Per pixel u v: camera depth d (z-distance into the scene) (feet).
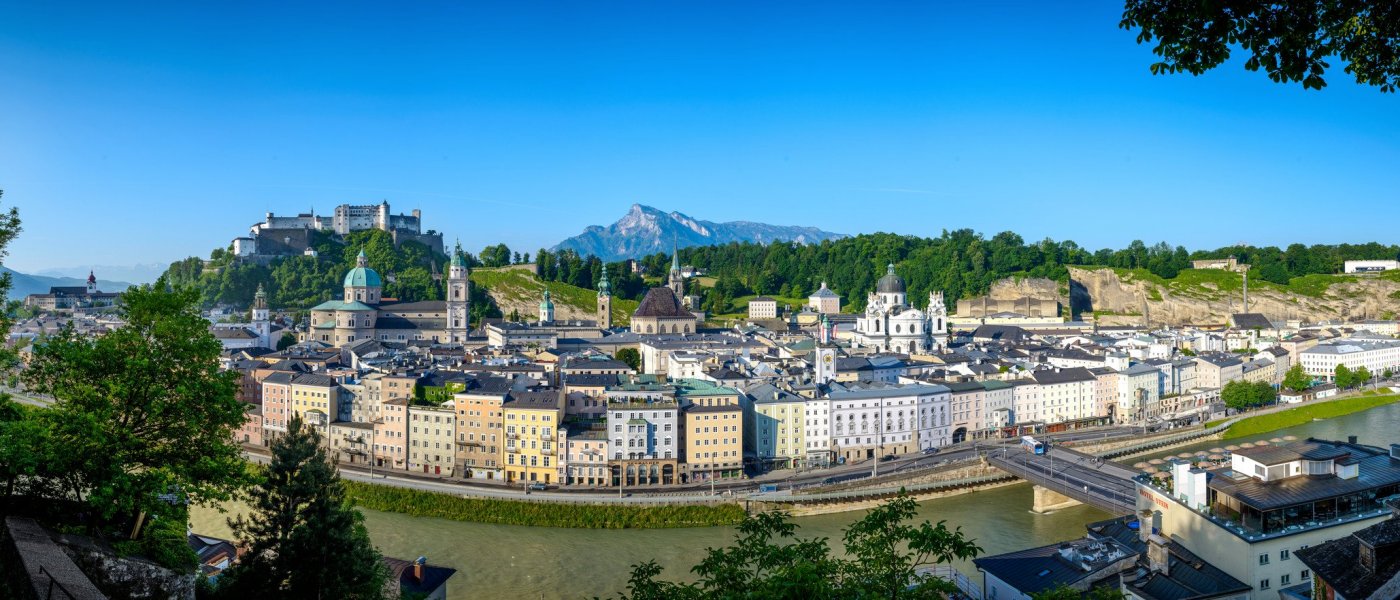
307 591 314.76
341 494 347.15
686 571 615.16
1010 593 443.73
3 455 226.38
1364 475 479.82
